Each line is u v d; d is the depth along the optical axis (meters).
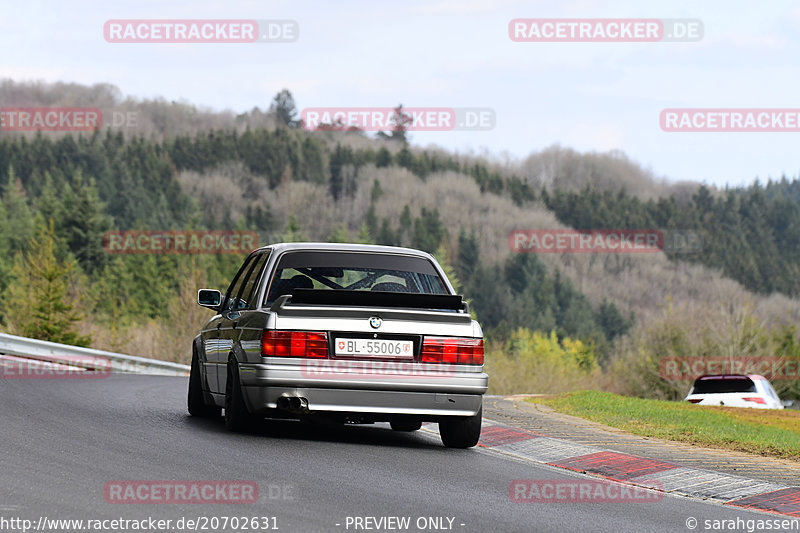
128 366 54.91
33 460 16.56
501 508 15.08
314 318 20.19
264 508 13.85
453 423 21.52
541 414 29.41
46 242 96.75
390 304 20.80
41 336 91.81
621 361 123.62
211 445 19.39
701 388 46.97
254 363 20.28
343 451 19.77
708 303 122.00
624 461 20.52
